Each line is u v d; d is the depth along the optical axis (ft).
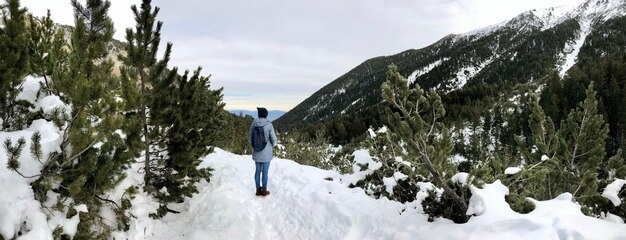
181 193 21.77
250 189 25.85
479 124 318.04
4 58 13.88
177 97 20.92
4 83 13.92
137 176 21.20
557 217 13.46
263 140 23.82
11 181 12.17
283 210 21.90
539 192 23.16
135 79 19.06
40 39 18.94
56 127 13.65
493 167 20.01
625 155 180.86
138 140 17.99
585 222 13.29
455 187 16.47
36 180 12.60
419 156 16.30
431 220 16.72
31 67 16.65
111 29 17.38
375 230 17.52
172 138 20.12
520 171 17.35
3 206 11.52
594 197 21.24
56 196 13.70
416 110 16.44
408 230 16.24
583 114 25.18
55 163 13.11
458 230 14.55
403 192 21.29
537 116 23.72
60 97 18.37
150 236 17.79
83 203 13.98
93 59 16.16
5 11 15.15
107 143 14.19
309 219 20.10
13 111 15.84
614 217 19.57
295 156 67.21
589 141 23.99
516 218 13.92
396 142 17.74
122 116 13.64
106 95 13.21
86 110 12.72
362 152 25.66
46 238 11.68
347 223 18.66
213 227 19.16
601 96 254.27
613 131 225.15
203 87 28.84
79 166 13.21
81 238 13.41
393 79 16.65
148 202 19.51
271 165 32.35
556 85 308.40
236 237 18.43
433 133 16.89
